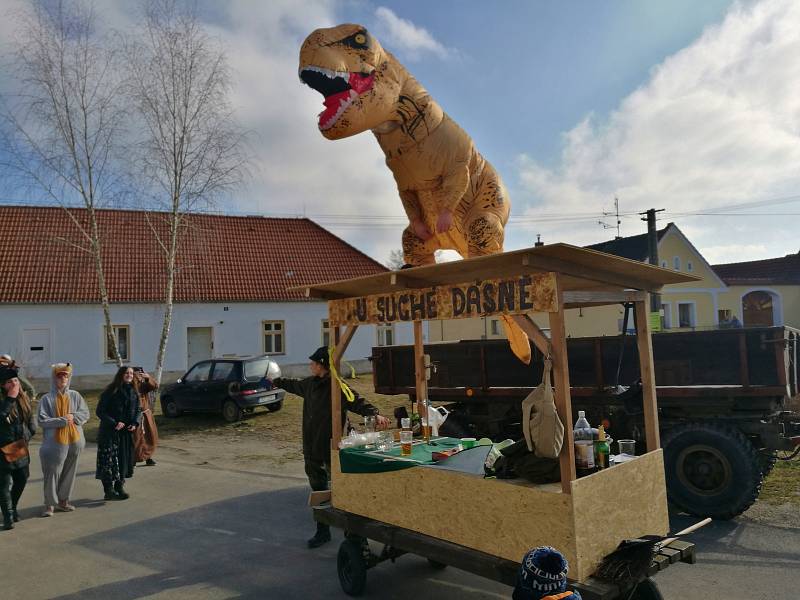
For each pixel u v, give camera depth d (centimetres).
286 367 2480
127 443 825
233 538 631
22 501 808
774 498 692
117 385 816
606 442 393
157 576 527
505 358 850
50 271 2273
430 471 423
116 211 2538
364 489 480
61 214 2473
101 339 2252
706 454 644
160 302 2314
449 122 591
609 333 2795
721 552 545
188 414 1598
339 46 520
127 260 2400
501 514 375
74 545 617
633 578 337
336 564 548
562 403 351
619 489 377
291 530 656
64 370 755
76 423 751
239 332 2433
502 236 621
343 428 567
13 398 689
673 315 3275
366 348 2573
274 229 2795
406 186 628
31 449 1259
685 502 649
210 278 2464
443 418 603
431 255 680
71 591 498
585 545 345
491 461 401
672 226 3269
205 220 2670
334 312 534
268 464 1029
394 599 465
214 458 1098
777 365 628
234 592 488
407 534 428
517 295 375
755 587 465
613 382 733
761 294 3612
